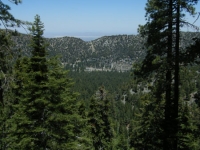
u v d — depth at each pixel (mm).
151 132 12859
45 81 10391
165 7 11023
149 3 11258
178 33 11070
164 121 11781
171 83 11594
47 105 10086
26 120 9875
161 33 11055
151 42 11453
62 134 10461
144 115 16719
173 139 11086
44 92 10320
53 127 10555
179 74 11945
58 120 10461
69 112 11258
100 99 23438
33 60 10375
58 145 10562
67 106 10953
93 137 21641
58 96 10477
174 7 10977
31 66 10445
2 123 11391
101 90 23844
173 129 11297
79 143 11766
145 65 12047
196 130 10039
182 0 10266
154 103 14086
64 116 10391
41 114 10383
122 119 88562
